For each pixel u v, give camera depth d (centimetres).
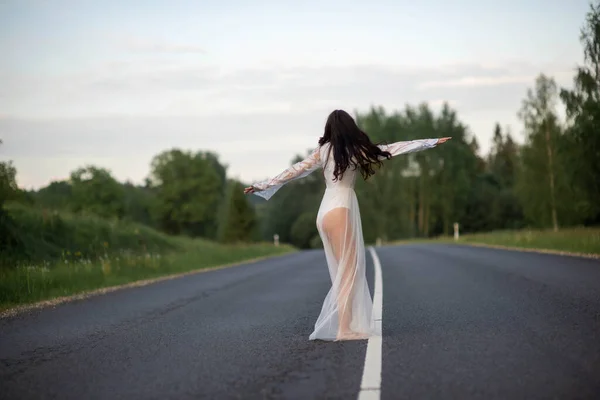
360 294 653
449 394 415
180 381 494
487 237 3909
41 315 995
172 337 718
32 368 570
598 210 3409
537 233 3253
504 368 478
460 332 644
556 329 631
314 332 654
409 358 532
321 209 671
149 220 10675
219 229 7969
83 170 9212
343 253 653
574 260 1584
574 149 3228
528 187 5497
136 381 502
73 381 511
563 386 422
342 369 507
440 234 9731
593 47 2811
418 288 1129
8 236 2145
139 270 1978
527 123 5481
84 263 1841
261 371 516
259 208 13688
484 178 10488
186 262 2484
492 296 941
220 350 621
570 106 3136
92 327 832
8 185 2086
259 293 1238
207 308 1008
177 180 10031
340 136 657
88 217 3222
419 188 9088
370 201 8462
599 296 870
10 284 1312
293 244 11756
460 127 8944
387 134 8900
